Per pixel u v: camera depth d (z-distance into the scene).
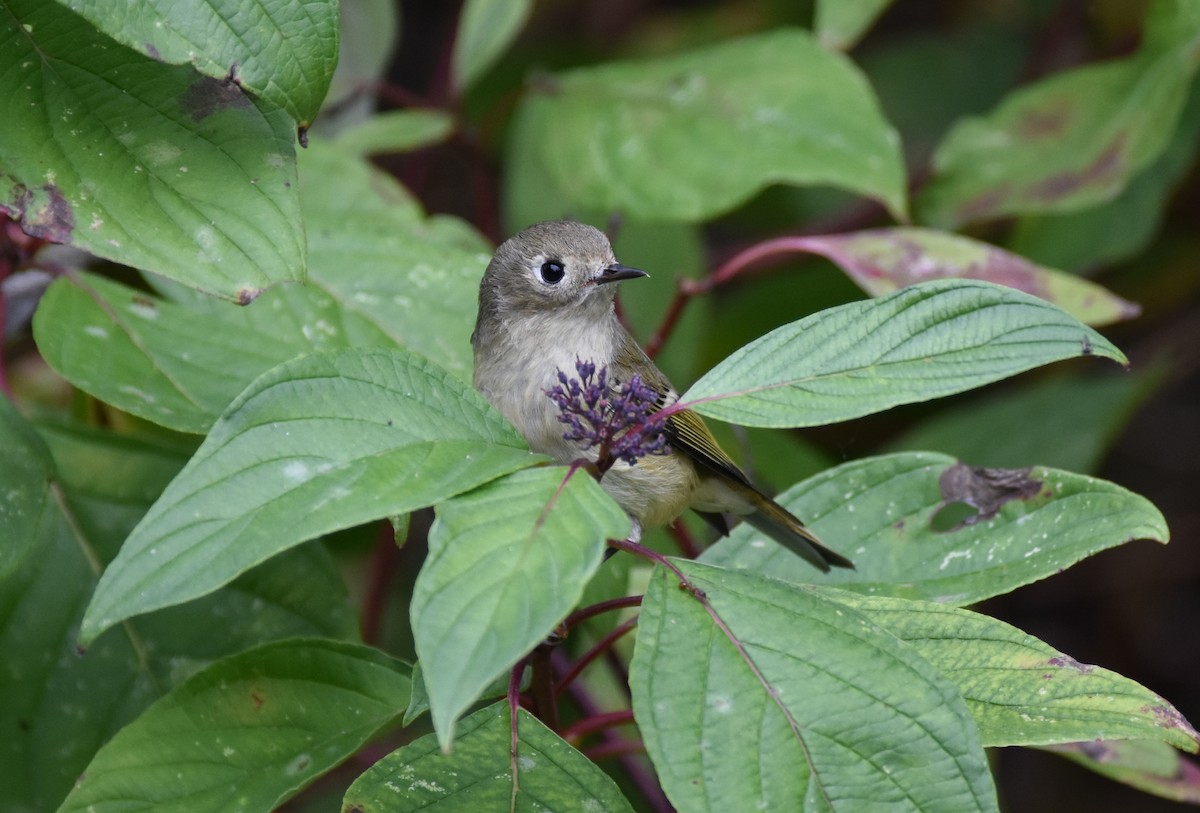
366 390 5.23
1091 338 5.29
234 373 7.46
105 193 5.79
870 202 13.86
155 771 6.25
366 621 11.66
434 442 5.17
